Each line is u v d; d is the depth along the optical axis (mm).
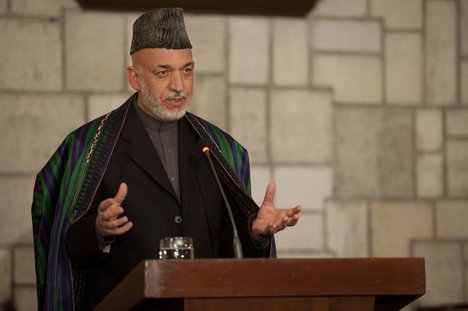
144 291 4836
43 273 7172
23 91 10734
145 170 6852
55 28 10828
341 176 11523
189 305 4969
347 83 11586
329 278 5141
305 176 11422
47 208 7184
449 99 11859
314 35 11523
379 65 11688
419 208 11711
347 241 11508
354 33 11633
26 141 10719
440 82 11852
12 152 10688
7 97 10695
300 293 5086
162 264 4879
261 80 11352
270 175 11336
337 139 11539
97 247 6219
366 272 5215
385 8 11734
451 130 11852
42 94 10773
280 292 5047
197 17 11219
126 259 6613
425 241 11695
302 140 11422
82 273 6770
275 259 5066
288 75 11438
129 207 6719
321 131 11484
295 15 11461
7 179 10664
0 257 10602
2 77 10695
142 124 7078
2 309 10586
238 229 6695
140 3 10891
